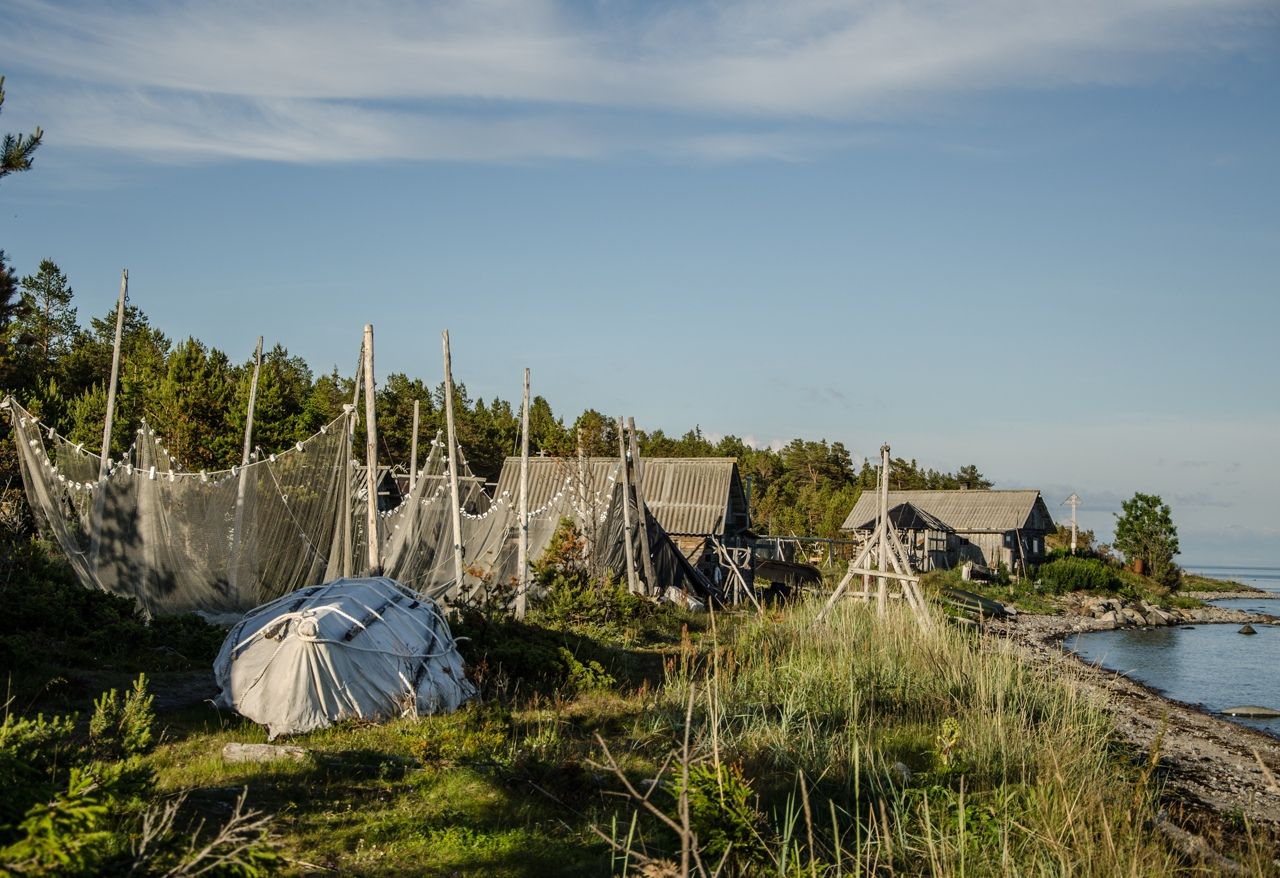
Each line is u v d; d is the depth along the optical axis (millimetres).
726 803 8453
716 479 42875
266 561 19578
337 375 67562
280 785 9711
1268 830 12961
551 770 10734
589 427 62688
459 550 21344
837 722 14859
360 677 12625
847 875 8383
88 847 5137
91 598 16250
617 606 24484
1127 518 66938
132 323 65688
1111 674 27438
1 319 19750
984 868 9055
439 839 8750
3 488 22828
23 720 7359
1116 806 11039
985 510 64188
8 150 16188
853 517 68312
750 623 24922
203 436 36688
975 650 20328
